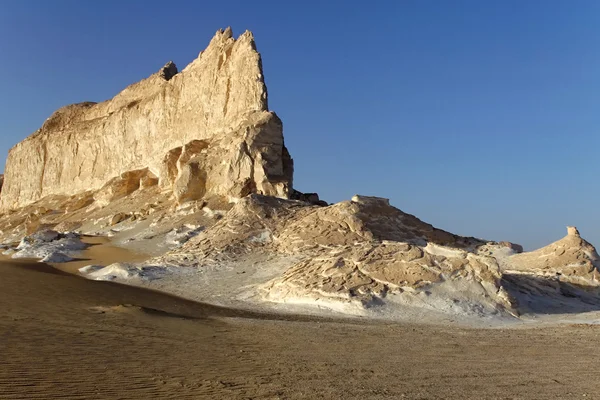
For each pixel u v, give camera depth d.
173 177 53.28
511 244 34.25
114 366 8.77
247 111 50.22
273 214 33.47
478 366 10.46
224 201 43.22
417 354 11.63
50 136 79.44
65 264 32.59
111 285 21.81
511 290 22.94
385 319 17.91
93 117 78.94
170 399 7.12
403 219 34.44
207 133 55.19
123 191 59.31
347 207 31.81
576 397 8.16
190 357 10.07
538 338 14.23
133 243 37.69
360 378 9.08
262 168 43.94
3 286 18.12
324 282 20.58
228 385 8.10
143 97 69.81
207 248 29.94
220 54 56.41
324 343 12.62
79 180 72.75
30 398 6.62
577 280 26.84
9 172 85.19
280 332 13.98
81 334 11.35
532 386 8.86
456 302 19.39
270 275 25.23
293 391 7.95
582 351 12.27
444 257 21.27
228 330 13.84
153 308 16.77
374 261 21.27
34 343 9.95
